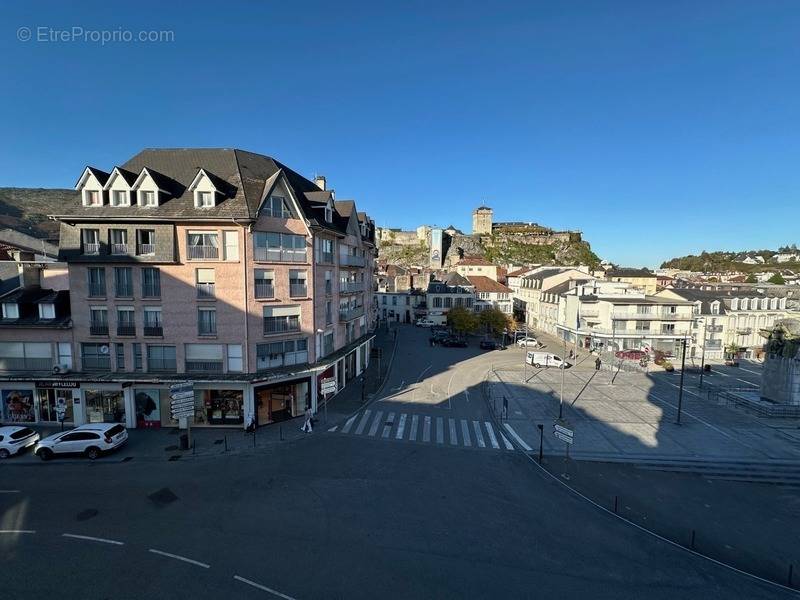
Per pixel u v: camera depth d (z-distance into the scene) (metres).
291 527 16.38
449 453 24.52
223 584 13.08
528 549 15.41
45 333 27.16
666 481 21.86
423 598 12.65
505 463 23.33
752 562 15.38
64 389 27.09
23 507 17.66
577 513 18.25
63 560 14.15
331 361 32.03
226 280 26.61
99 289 26.83
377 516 17.36
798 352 33.16
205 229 26.39
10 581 13.08
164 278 26.53
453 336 67.06
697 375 46.88
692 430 29.09
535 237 178.75
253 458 23.16
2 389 27.31
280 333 28.48
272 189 27.30
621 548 15.74
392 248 166.75
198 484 19.95
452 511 17.95
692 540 15.79
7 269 31.27
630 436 27.80
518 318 95.94
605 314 59.59
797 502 20.11
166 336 26.81
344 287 38.19
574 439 27.16
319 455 23.73
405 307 95.19
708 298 59.84
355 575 13.62
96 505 17.88
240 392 27.56
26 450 23.58
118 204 26.25
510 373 46.12
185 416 23.55
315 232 30.69
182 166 29.30
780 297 61.41
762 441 27.22
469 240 167.00
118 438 23.55
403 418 30.53
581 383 42.09
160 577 13.35
